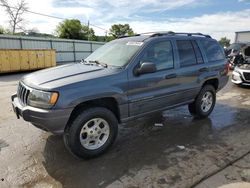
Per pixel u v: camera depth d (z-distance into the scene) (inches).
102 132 136.6
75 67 152.1
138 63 144.9
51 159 131.6
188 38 183.9
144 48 150.0
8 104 252.8
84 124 126.7
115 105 140.5
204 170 118.5
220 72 205.5
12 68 649.6
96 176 115.0
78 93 120.2
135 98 143.5
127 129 177.2
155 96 154.6
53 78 129.2
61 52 1096.8
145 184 107.7
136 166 123.6
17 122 190.9
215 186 105.2
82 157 130.2
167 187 105.1
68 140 125.7
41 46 1000.2
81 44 1183.6
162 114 212.4
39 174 117.0
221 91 315.0
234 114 213.2
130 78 139.6
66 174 117.0
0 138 159.3
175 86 167.8
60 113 116.6
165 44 164.2
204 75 188.7
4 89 357.4
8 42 868.0
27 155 136.2
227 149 142.4
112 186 106.7
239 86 350.0
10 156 134.6
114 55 158.1
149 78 148.8
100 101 134.8
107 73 134.4
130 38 172.9
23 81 140.3
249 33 924.6
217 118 202.1
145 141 155.5
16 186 107.3
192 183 107.7
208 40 202.4
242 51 360.2
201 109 196.9
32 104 122.3
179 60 171.2
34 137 161.0
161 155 135.6
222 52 215.5
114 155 136.3
